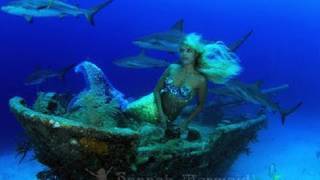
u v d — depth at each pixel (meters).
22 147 5.64
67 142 4.24
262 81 8.58
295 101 22.42
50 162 4.94
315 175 9.66
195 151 5.25
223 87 8.30
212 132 6.26
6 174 9.82
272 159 10.61
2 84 27.67
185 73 5.06
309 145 12.48
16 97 5.20
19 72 40.50
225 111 10.41
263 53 74.88
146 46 8.95
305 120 16.47
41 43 73.88
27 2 7.59
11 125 15.04
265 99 8.22
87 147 4.21
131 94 23.97
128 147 4.27
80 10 8.15
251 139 8.53
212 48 4.97
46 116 4.25
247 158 10.42
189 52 4.93
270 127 14.52
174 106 5.27
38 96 5.65
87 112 4.34
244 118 8.53
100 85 5.50
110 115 4.55
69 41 80.75
